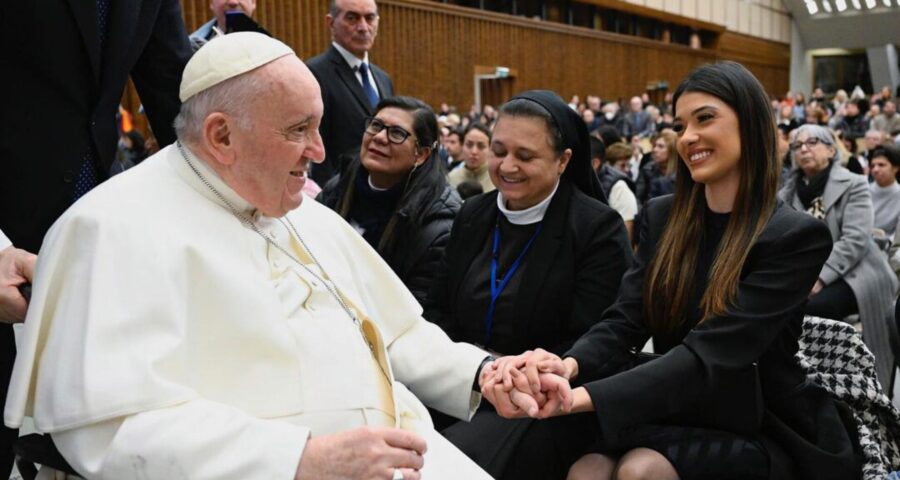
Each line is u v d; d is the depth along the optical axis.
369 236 3.21
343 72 4.57
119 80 2.13
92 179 2.15
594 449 2.22
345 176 3.28
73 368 1.40
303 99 1.56
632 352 2.37
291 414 1.54
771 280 2.08
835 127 17.33
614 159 8.27
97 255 1.47
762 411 2.11
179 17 2.31
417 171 3.13
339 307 1.71
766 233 2.12
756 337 2.05
